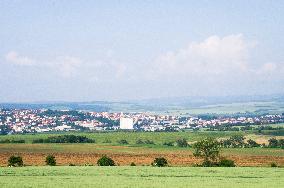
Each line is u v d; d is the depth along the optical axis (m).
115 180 183.75
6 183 170.38
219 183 177.88
